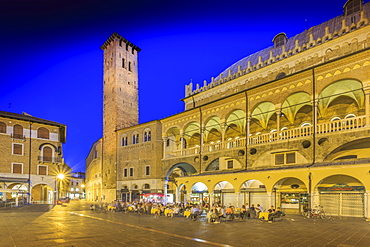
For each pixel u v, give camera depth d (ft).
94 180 253.44
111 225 69.10
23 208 130.62
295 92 102.47
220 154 122.01
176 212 92.58
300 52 126.41
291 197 102.47
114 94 209.26
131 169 171.22
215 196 123.65
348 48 107.55
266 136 112.16
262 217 79.20
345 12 135.54
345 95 103.50
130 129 176.24
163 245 45.01
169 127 151.94
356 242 47.44
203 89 167.43
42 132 186.91
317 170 85.05
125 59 222.28
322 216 84.43
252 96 114.83
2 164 168.45
